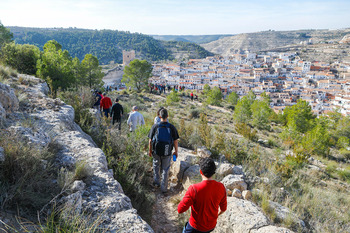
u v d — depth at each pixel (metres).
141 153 5.35
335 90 123.88
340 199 5.84
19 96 6.06
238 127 13.88
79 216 2.42
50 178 2.98
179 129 8.48
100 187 3.16
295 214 3.79
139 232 2.48
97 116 8.03
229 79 134.38
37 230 2.12
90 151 4.12
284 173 6.06
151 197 4.33
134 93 37.72
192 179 4.67
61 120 5.41
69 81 20.91
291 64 173.88
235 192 4.14
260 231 3.01
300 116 26.11
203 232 2.39
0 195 2.37
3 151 2.73
